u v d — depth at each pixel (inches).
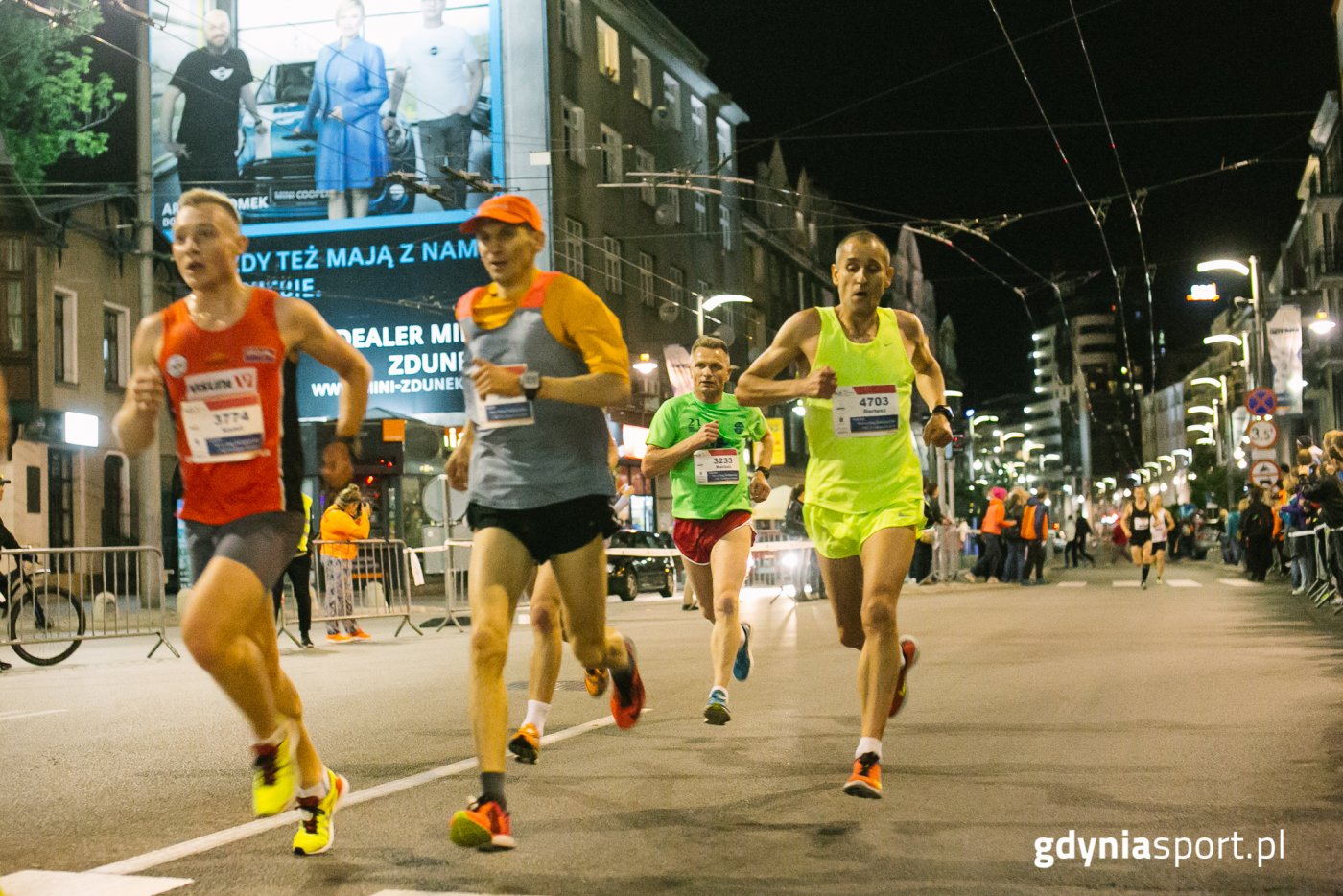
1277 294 2292.1
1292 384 1293.1
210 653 159.0
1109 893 150.0
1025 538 1079.0
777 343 223.9
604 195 1588.3
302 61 1390.3
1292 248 2370.8
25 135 1115.9
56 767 248.4
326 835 176.7
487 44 1385.3
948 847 172.1
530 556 188.9
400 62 1384.1
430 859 171.3
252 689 162.9
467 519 191.6
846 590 226.7
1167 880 155.4
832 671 385.7
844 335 221.6
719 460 287.7
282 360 173.9
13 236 1048.2
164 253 1243.8
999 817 188.5
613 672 226.8
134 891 157.4
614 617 709.3
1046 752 240.4
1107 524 2541.8
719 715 270.2
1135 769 222.4
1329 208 1953.7
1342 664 379.9
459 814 168.2
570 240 1478.8
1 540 480.1
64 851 180.2
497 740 174.1
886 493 216.7
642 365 1566.2
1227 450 2325.3
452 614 691.4
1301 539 748.6
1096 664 390.0
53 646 486.6
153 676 433.1
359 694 357.4
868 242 220.1
